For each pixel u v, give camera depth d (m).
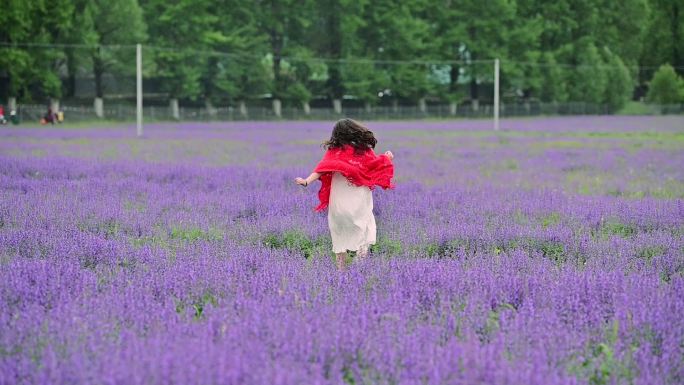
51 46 101.94
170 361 6.34
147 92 128.38
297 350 6.99
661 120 117.12
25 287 9.09
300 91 126.25
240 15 123.94
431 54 135.25
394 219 15.95
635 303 8.57
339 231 12.22
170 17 112.62
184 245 12.66
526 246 13.40
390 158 12.40
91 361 6.64
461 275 10.10
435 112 138.75
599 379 6.87
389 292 9.25
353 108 137.88
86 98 117.19
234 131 76.50
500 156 41.69
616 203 18.72
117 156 36.59
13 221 14.72
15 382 6.21
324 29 131.88
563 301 8.91
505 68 134.50
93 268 11.17
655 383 6.46
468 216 16.56
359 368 6.80
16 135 59.72
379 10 131.50
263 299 8.76
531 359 6.88
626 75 148.00
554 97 143.50
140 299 8.75
